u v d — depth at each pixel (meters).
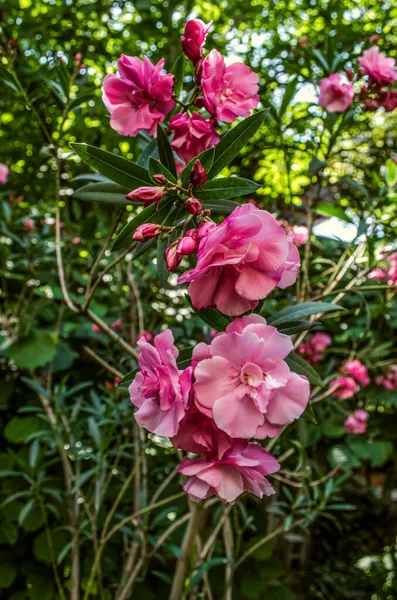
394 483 1.39
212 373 0.25
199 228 0.28
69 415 0.90
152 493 0.92
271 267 0.25
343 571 1.34
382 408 1.12
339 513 1.35
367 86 0.55
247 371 0.25
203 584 0.81
